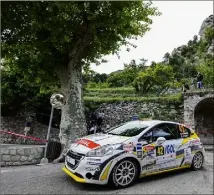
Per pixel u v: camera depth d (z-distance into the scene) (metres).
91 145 5.69
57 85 15.33
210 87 23.44
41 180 6.16
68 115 10.35
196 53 63.03
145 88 30.44
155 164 6.18
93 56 12.51
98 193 5.23
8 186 5.68
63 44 10.36
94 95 33.56
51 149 9.09
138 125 6.76
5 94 18.58
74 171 5.52
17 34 9.52
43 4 8.53
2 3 8.20
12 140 19.39
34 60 11.02
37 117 20.38
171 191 5.38
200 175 6.80
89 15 9.16
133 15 10.31
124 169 5.67
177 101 19.94
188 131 7.43
